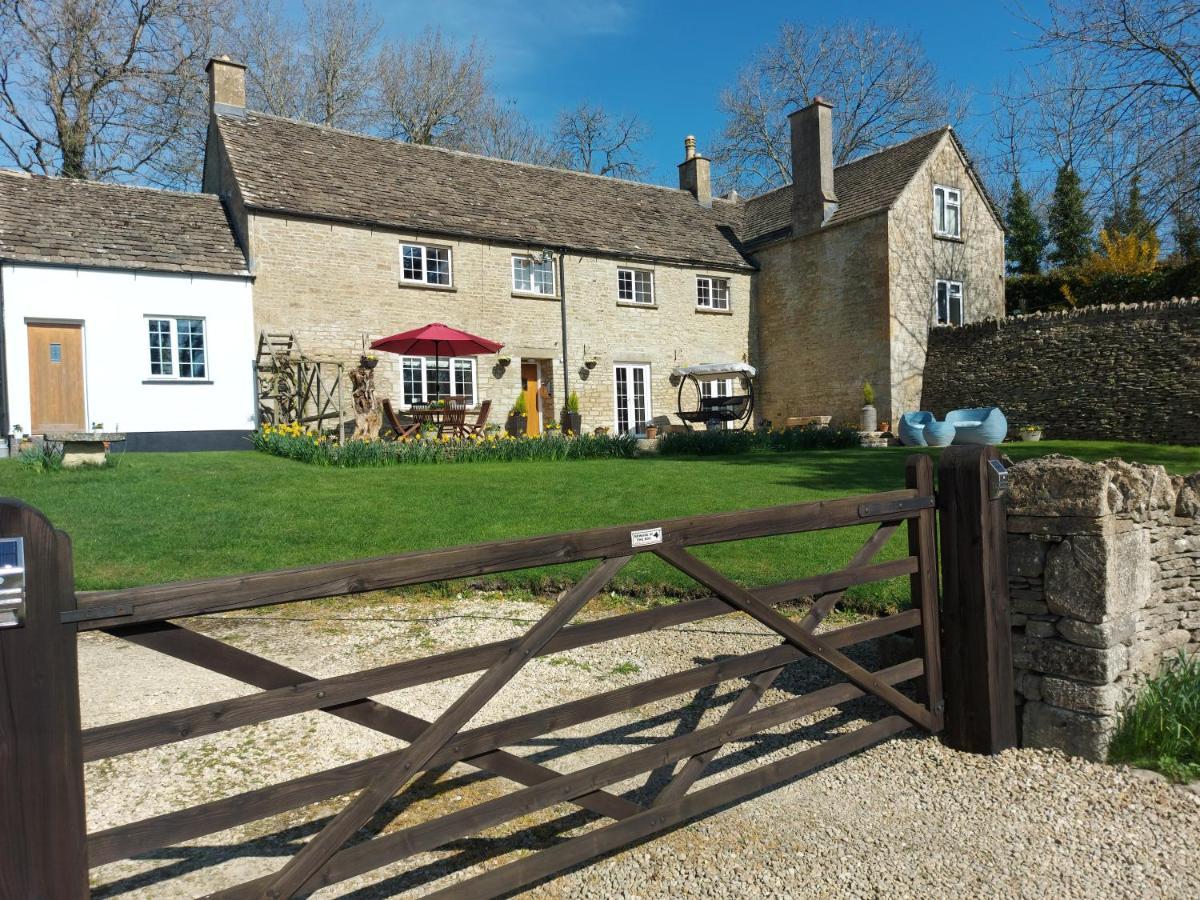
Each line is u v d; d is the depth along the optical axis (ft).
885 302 67.21
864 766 12.76
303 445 43.83
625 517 27.86
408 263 61.93
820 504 11.94
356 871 7.95
